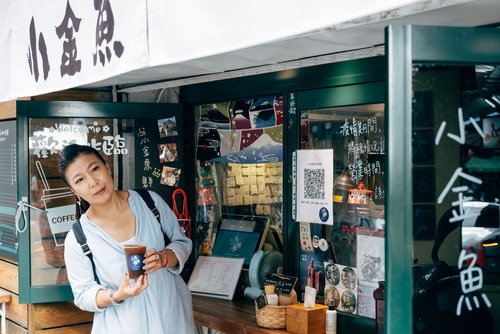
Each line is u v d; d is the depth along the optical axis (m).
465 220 1.79
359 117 3.11
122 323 2.95
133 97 4.41
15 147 4.35
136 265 2.75
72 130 3.98
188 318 3.22
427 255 1.81
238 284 3.93
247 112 3.86
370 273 3.06
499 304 1.87
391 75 1.66
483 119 1.77
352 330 3.12
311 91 3.34
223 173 4.07
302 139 3.42
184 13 2.19
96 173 2.96
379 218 3.03
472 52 1.69
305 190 3.40
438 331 1.88
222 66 3.28
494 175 1.79
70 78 2.99
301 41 2.61
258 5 1.89
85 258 3.00
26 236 3.87
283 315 3.15
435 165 1.74
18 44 3.56
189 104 4.23
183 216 4.09
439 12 2.14
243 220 3.96
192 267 4.27
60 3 3.07
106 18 2.64
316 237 3.35
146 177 4.06
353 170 3.14
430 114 1.73
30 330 3.97
